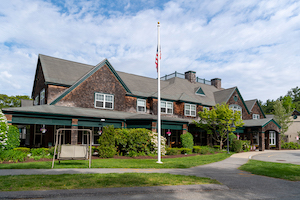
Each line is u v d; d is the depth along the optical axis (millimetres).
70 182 7652
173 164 13883
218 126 26297
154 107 26266
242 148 27188
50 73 21500
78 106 21234
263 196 7309
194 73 37688
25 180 7781
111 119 20062
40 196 6223
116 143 17594
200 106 31031
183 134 23203
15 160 12867
